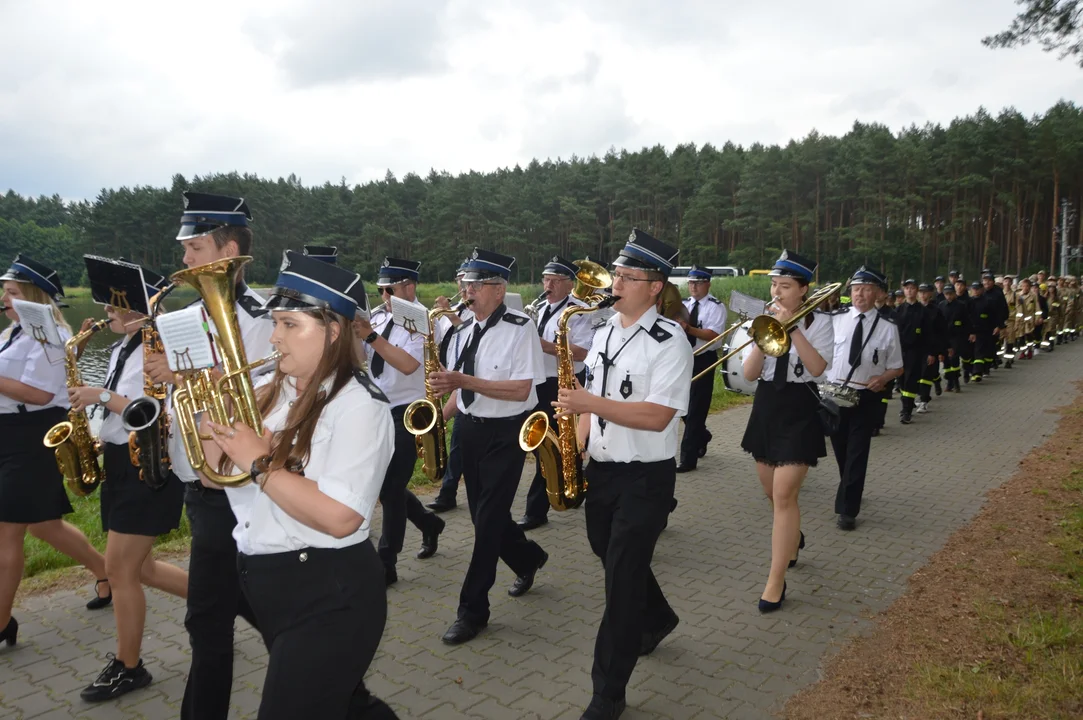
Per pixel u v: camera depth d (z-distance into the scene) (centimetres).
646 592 372
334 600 217
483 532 427
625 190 7288
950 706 339
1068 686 345
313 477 212
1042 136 5650
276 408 235
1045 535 567
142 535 354
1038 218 6266
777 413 460
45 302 417
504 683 378
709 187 7019
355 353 223
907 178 6341
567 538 608
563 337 380
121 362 353
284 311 216
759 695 363
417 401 470
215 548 285
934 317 1080
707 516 656
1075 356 1953
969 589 478
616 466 342
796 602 473
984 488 726
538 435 373
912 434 998
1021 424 1048
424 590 498
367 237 6794
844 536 599
